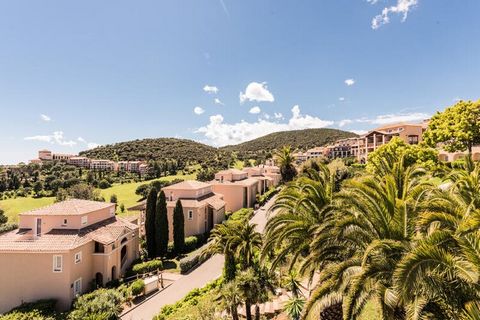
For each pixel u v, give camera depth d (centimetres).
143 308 1959
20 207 6875
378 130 7231
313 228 1197
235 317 1430
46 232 2350
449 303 697
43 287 2061
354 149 9662
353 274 807
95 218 2666
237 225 2061
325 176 1742
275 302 1627
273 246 1386
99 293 2006
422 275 639
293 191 1636
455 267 632
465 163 1747
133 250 2930
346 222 912
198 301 1842
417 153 3002
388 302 689
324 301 820
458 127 3112
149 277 2342
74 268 2123
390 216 921
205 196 4134
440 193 970
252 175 6750
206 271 2561
